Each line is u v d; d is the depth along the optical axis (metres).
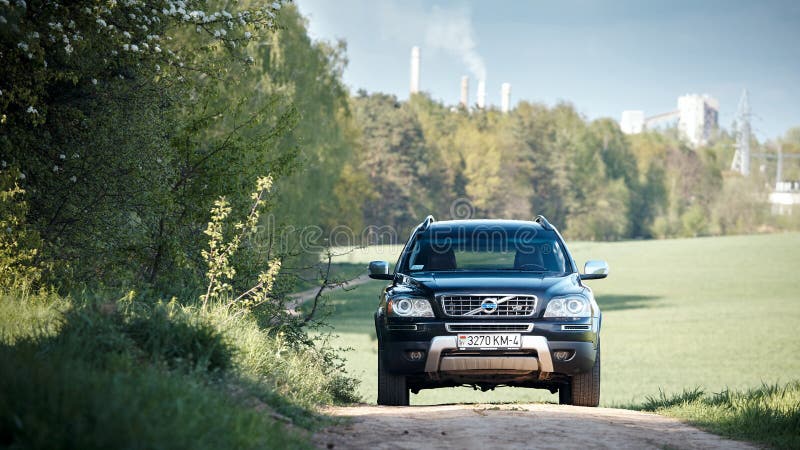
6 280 28.36
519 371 27.39
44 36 32.50
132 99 37.22
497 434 20.80
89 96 36.38
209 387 19.86
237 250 34.16
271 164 37.62
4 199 30.12
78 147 35.41
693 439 21.84
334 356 35.12
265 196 37.00
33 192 34.56
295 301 35.38
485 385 31.06
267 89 122.00
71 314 21.66
